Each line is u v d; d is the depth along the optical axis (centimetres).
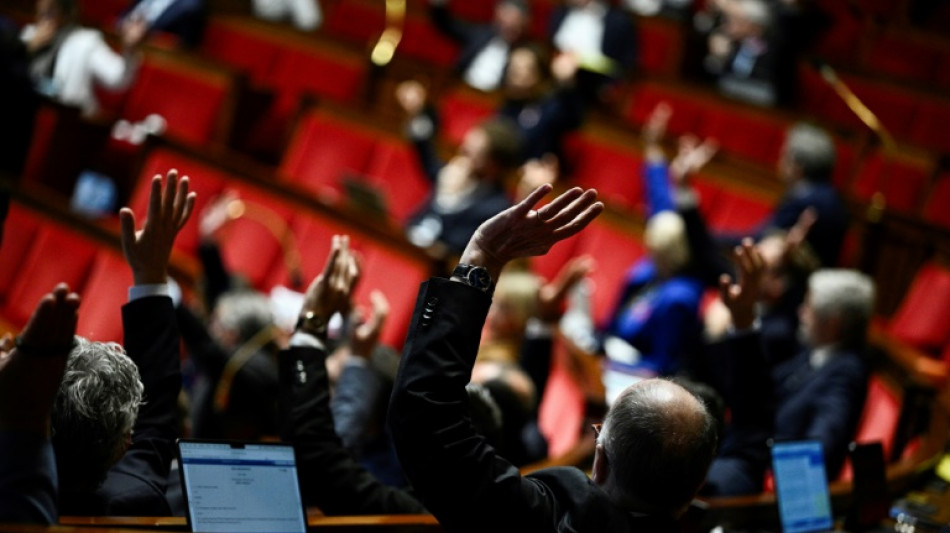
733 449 359
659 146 783
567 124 799
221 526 234
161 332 281
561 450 483
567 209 225
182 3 941
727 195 750
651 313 603
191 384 523
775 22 923
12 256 615
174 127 823
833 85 884
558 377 542
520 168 777
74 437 232
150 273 281
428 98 871
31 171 712
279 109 837
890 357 564
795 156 667
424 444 221
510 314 463
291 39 917
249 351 456
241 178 669
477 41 927
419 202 748
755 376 353
